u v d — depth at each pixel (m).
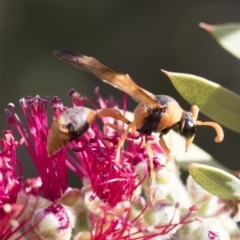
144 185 0.23
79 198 0.23
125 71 0.40
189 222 0.23
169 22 0.40
